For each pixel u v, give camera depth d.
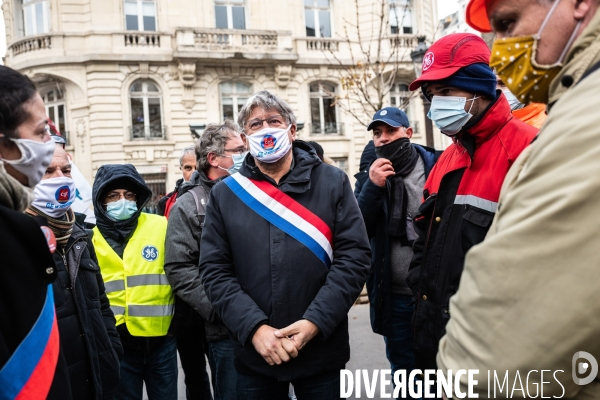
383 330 3.26
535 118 2.84
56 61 18.27
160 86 19.20
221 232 2.52
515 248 0.90
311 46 20.66
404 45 20.42
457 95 2.12
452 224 2.09
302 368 2.28
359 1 20.67
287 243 2.38
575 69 1.04
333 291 2.30
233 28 20.20
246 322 2.24
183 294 3.05
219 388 2.99
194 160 5.37
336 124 20.88
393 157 3.30
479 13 1.38
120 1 19.02
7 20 19.91
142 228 3.32
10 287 1.30
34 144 1.42
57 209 2.18
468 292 0.98
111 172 3.20
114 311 3.09
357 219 2.50
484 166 2.04
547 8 1.11
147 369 3.27
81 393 2.09
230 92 20.08
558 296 0.85
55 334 1.46
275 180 2.55
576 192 0.85
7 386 1.26
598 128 0.86
